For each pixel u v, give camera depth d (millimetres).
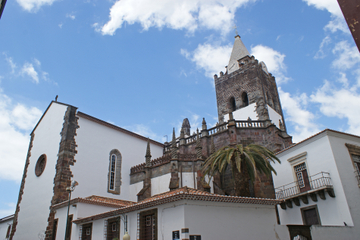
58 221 28625
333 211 24547
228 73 61500
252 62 56906
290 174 30125
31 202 36094
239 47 63031
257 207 19547
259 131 39781
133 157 44875
